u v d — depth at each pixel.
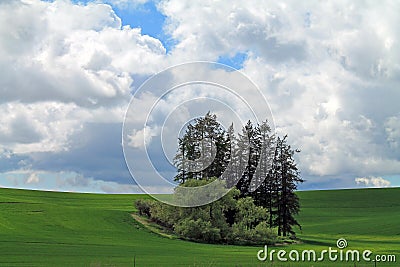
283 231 74.62
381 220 102.06
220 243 61.19
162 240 61.41
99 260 39.47
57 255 42.34
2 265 35.16
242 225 62.31
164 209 64.94
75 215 77.44
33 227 68.94
